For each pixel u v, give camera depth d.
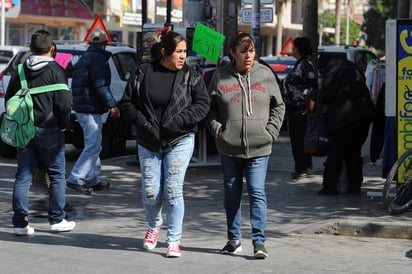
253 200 11.42
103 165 20.33
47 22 50.78
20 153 12.62
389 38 14.73
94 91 16.34
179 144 11.30
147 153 11.34
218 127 11.35
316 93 16.05
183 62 11.20
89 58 16.31
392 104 14.86
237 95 11.26
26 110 12.29
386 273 10.73
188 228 13.61
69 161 21.98
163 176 11.50
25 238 12.62
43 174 15.44
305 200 15.77
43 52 12.62
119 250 11.91
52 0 49.91
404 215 14.07
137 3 57.31
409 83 14.72
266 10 21.75
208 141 21.47
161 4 52.22
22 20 49.16
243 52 11.18
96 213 14.77
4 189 17.09
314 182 17.91
